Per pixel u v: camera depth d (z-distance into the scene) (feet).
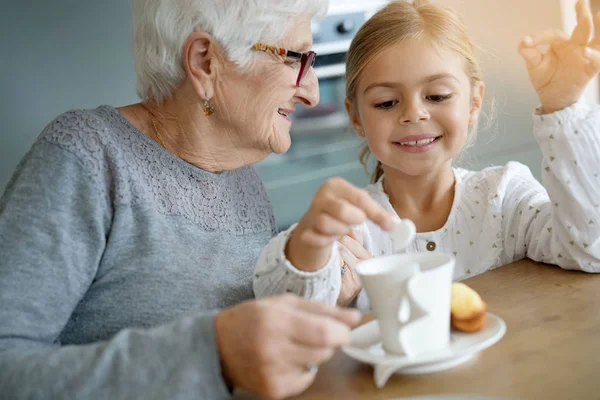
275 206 7.44
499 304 3.19
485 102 6.21
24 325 2.87
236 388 2.57
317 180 7.64
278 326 2.24
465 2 7.67
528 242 4.34
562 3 8.11
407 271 2.42
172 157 3.75
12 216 3.13
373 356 2.51
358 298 4.18
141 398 2.30
